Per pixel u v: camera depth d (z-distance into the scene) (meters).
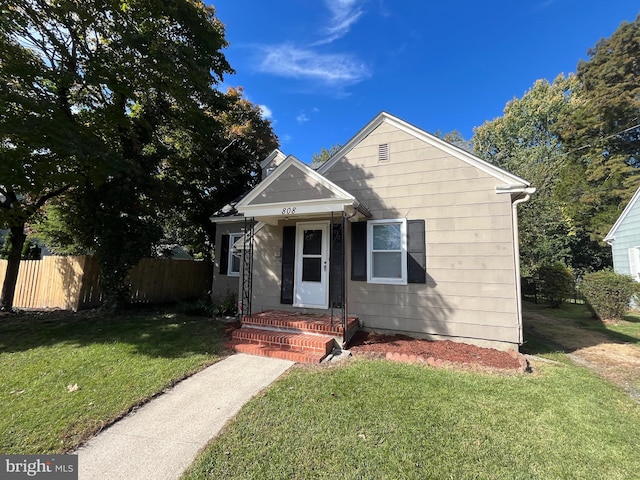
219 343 5.98
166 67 7.94
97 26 7.89
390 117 7.16
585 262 19.41
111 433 3.00
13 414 3.24
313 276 7.48
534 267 13.57
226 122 15.05
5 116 6.00
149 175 9.52
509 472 2.46
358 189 7.33
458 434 2.98
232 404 3.61
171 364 4.80
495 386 4.11
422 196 6.75
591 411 3.48
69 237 11.90
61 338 6.24
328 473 2.43
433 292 6.46
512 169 17.33
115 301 9.12
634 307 11.55
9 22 6.63
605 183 19.17
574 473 2.47
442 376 4.44
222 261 11.38
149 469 2.49
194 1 10.58
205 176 12.80
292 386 4.07
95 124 8.14
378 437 2.91
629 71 19.64
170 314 9.16
